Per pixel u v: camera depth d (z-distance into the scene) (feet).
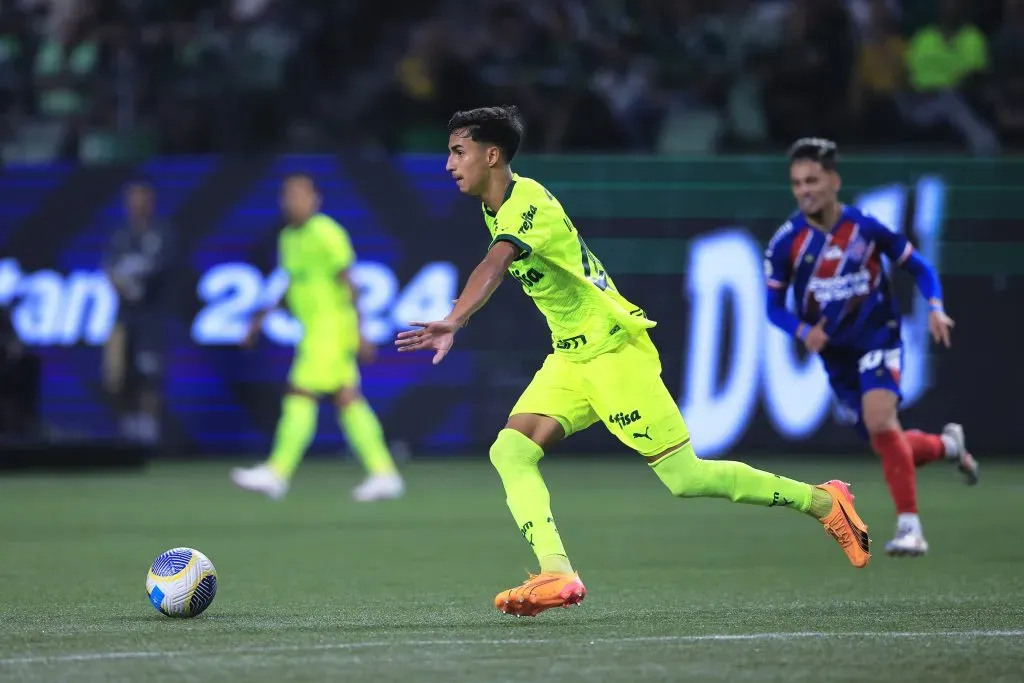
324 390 148.97
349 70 220.23
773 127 212.43
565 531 120.78
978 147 210.59
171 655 58.59
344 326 149.28
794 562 98.63
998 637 63.57
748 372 186.60
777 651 59.62
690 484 70.95
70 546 110.01
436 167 190.19
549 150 211.61
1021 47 213.05
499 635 64.59
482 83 215.31
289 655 58.54
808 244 96.68
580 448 198.80
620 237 187.62
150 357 189.37
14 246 190.80
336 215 189.78
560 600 66.90
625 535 117.50
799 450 186.50
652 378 69.67
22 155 214.48
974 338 186.29
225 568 95.91
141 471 185.16
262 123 216.54
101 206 190.70
